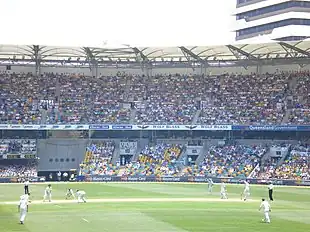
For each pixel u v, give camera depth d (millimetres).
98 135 102500
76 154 100875
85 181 92125
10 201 56625
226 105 101500
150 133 102688
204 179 91312
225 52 98250
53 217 43250
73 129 97000
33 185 82688
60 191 70625
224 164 94000
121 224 39375
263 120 97188
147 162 96812
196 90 105438
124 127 98000
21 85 103625
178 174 93562
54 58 105438
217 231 36656
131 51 98938
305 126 93188
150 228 37531
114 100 103750
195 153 100250
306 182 84125
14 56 103750
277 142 98500
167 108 102250
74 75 107750
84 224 39188
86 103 102312
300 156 92000
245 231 36781
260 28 146875
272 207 53250
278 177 87750
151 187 79188
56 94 103188
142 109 102188
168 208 50750
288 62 101562
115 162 97375
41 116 98250
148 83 107625
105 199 59719
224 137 101812
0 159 95375
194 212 47688
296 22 135750
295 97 100000
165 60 107125
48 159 99500
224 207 52375
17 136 99438
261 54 97562
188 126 97375
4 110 98000
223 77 107375
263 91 102875
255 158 93938
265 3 142375
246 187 60125
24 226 37969
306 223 41469
